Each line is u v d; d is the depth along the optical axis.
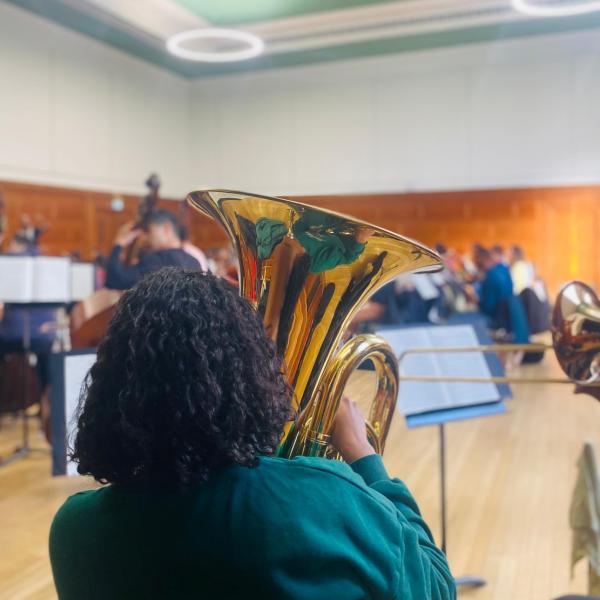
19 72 8.28
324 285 1.08
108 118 9.82
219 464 0.75
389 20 8.81
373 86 10.73
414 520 0.88
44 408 4.58
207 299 0.77
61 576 0.80
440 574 0.85
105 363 0.76
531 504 3.22
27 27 8.34
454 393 2.36
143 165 10.62
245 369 0.77
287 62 10.66
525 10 7.45
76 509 0.81
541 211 10.08
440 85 10.40
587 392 1.66
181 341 0.73
